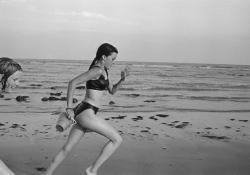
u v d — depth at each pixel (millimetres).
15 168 5211
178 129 9031
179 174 5105
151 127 9195
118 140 4418
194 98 17453
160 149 6711
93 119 4355
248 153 6609
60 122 4328
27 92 17875
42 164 5488
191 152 6566
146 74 40031
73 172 5070
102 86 4434
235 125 9891
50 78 28172
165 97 17594
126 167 5363
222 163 5816
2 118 10023
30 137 7574
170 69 58938
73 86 4309
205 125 9758
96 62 4520
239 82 30906
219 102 15930
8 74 3371
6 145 6746
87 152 6305
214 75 43312
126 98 16578
